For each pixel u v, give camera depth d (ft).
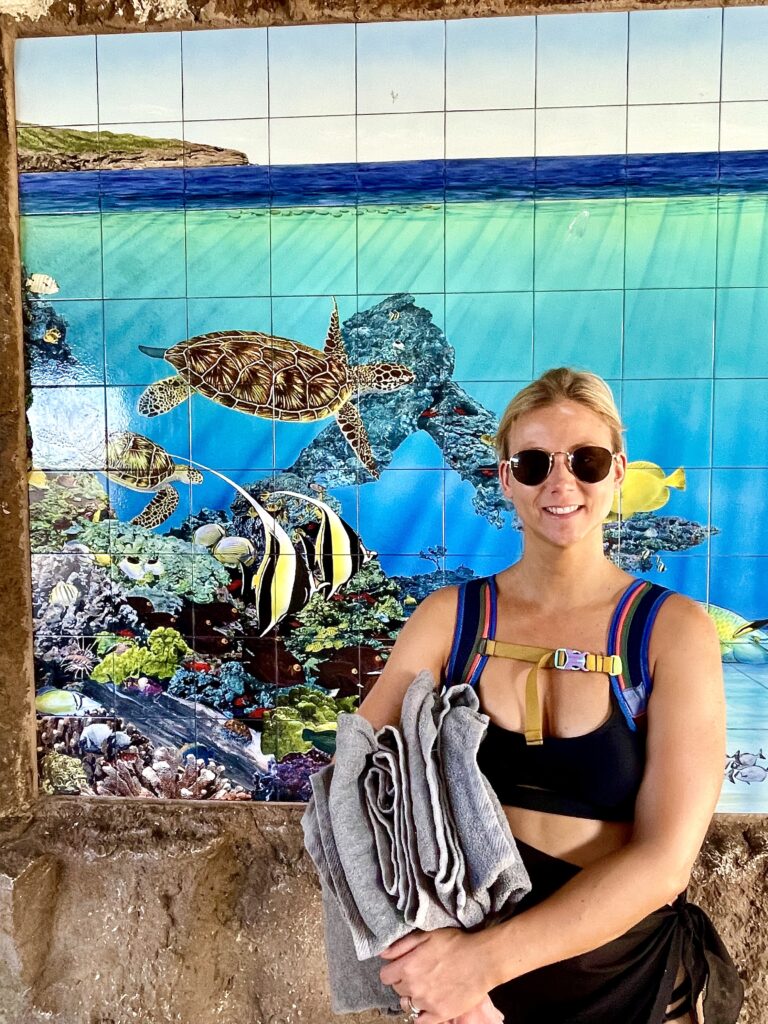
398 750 3.09
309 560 5.76
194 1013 5.48
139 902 5.56
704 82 5.29
